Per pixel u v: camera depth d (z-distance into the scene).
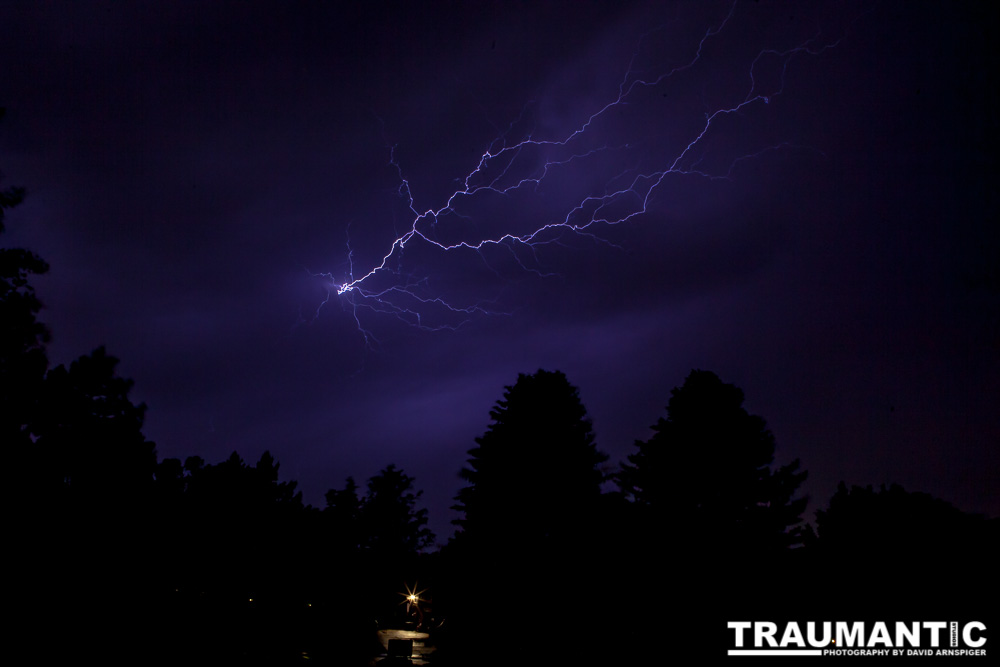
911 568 10.43
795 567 12.74
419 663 15.06
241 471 15.06
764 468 18.81
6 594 6.45
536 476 18.11
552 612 15.80
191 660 9.46
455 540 18.97
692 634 13.14
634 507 18.05
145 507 8.04
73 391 6.80
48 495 6.54
